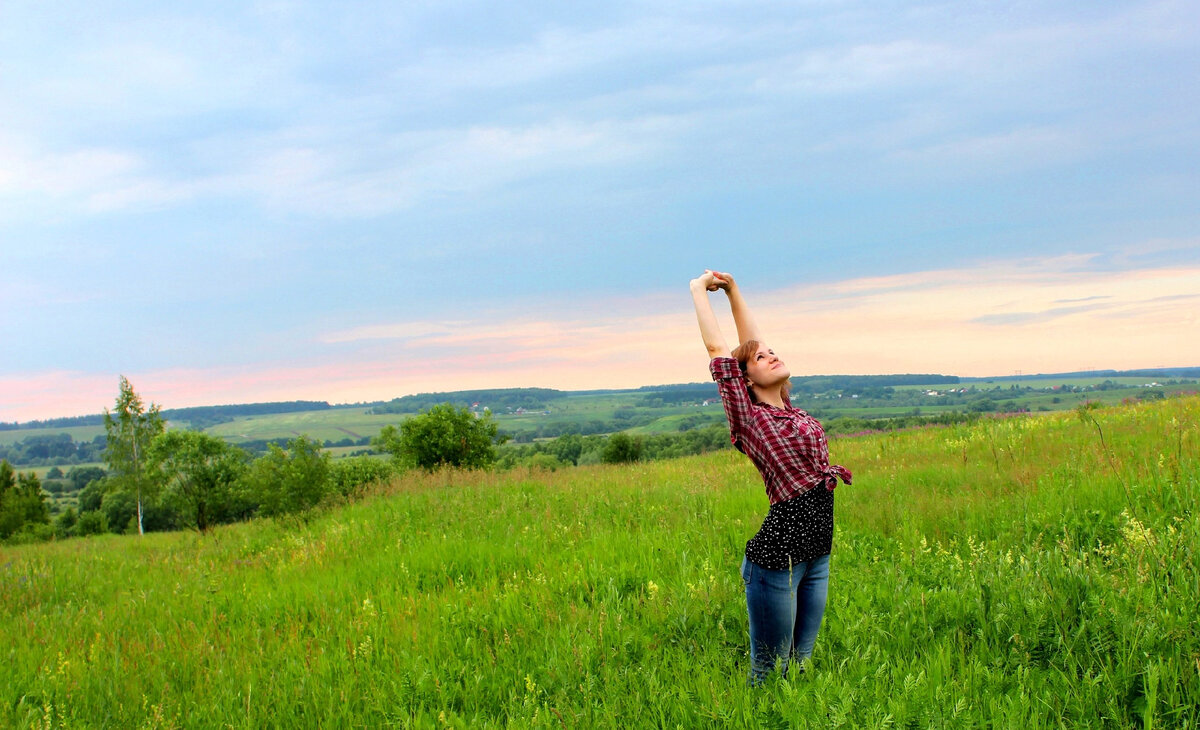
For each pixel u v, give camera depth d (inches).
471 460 1121.4
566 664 171.3
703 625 187.5
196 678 200.5
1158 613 136.0
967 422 749.9
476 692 167.5
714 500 403.9
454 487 665.6
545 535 367.6
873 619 171.5
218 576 377.7
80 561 551.5
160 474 1108.5
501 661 188.1
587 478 635.5
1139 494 252.4
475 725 149.1
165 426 1731.1
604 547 310.0
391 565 339.0
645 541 308.5
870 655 151.8
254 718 169.3
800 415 147.8
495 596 250.4
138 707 183.5
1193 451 308.0
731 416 147.6
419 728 150.7
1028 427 584.1
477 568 317.4
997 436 544.7
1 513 2046.0
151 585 397.7
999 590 168.4
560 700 150.8
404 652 196.7
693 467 645.3
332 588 309.7
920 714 112.7
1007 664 138.4
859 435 768.3
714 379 150.3
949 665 138.9
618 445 1478.8
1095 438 417.7
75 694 197.0
